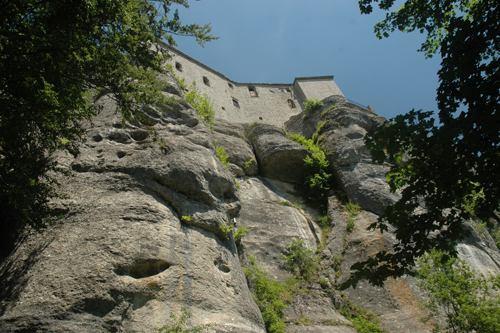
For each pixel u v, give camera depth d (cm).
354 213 1797
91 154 1241
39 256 925
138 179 1151
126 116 995
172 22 988
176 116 1528
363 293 1384
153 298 866
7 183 894
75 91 873
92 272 863
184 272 952
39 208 971
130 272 906
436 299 1210
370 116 2444
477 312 1067
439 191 791
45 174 1105
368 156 2084
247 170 2047
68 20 823
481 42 784
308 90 3609
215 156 1423
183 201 1157
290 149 2120
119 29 892
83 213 1036
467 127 745
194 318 861
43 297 812
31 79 775
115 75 923
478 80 762
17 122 811
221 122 2323
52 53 804
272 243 1580
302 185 2112
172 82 1689
